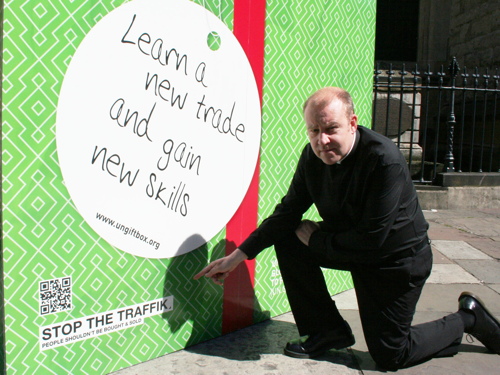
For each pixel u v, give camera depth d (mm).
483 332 2430
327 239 2182
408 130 7289
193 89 2240
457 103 9648
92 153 1938
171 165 2213
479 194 6609
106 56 1925
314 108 2002
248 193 2607
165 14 2084
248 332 2639
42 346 1896
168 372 2164
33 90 1755
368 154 2010
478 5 9250
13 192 1756
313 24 2826
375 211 2008
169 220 2250
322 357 2375
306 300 2379
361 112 3305
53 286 1898
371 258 2092
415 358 2254
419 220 2193
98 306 2049
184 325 2396
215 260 2445
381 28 10789
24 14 1702
